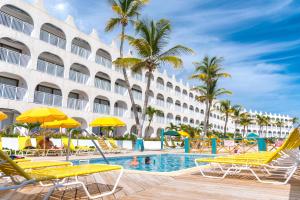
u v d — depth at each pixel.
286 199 3.94
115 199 3.91
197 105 58.88
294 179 5.81
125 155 14.62
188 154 17.50
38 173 3.55
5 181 5.14
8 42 23.52
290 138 5.06
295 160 5.28
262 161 6.19
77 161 11.01
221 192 4.43
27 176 3.31
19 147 12.54
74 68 30.48
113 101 32.88
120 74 34.66
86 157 12.37
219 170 7.56
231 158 6.53
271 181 5.43
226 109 60.44
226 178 5.99
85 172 3.71
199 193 4.34
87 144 18.41
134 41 21.47
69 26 27.75
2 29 21.19
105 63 32.53
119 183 5.25
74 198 3.99
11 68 21.64
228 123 87.25
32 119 12.15
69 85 26.94
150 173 6.64
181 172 6.85
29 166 4.46
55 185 3.59
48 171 3.78
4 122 22.56
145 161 13.45
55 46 25.84
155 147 26.12
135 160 12.65
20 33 22.56
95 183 5.22
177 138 38.16
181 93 51.88
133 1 23.94
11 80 23.75
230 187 4.86
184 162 13.98
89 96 29.27
